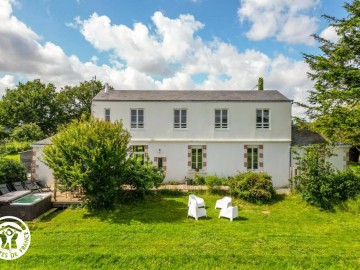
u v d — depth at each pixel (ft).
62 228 37.91
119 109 68.03
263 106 68.28
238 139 68.13
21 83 186.91
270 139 68.03
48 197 48.06
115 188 46.14
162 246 31.78
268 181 55.16
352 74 50.72
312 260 28.68
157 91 78.84
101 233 35.91
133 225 39.34
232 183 57.31
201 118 68.49
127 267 27.12
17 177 56.54
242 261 28.40
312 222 42.09
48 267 26.81
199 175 67.41
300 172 55.62
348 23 52.13
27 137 148.46
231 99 68.28
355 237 35.65
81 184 44.68
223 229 38.14
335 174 52.24
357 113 50.98
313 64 61.16
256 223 41.19
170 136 68.54
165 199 55.06
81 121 49.70
